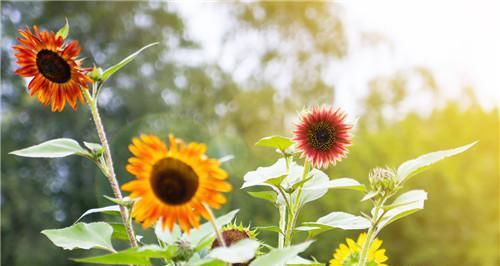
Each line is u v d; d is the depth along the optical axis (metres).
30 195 17.92
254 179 1.64
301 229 1.63
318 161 1.61
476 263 7.39
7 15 19.58
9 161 18.09
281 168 1.70
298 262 1.49
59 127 18.20
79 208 18.73
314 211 7.75
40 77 1.57
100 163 1.52
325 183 1.56
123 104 18.89
